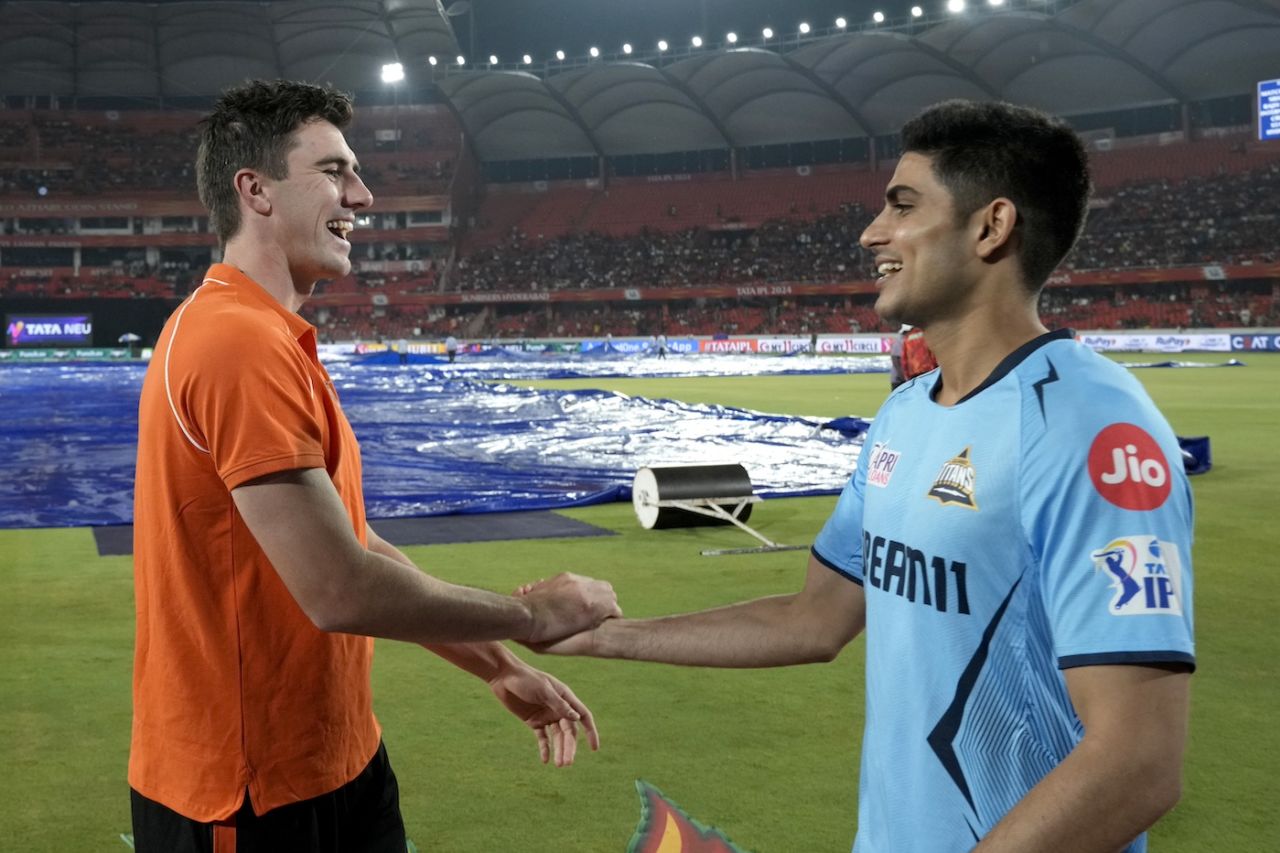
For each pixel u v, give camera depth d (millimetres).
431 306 64375
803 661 1984
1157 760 1287
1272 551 7645
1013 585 1440
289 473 1748
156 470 1846
